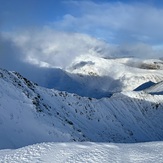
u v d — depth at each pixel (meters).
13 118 64.38
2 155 21.88
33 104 81.06
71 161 19.84
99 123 146.00
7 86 80.25
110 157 20.64
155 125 180.62
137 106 189.12
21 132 60.69
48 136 64.81
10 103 69.81
